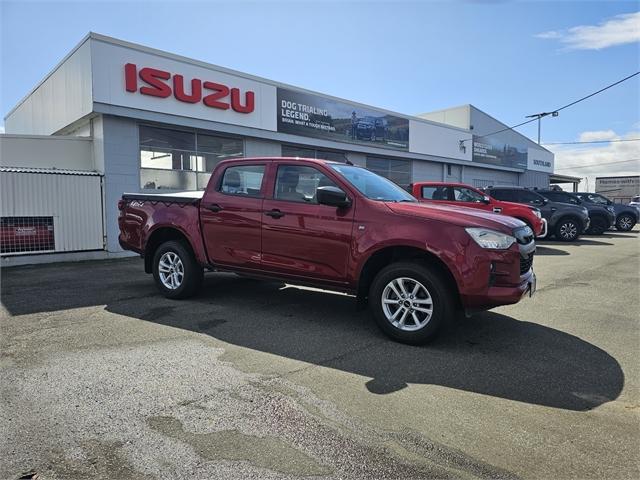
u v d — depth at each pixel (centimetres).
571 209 1564
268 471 254
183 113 1268
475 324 540
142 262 1084
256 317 557
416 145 2178
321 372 392
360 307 502
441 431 298
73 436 287
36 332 492
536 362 421
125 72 1152
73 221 1123
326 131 1708
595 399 347
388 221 470
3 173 1025
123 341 465
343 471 255
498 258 433
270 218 543
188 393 348
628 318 572
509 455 272
